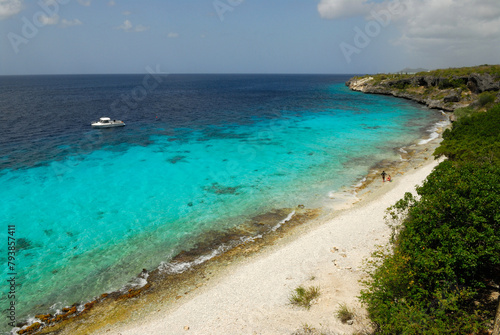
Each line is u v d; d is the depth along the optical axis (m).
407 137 50.50
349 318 13.62
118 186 32.00
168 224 24.64
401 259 12.87
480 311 11.05
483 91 72.88
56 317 15.79
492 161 21.91
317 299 15.62
